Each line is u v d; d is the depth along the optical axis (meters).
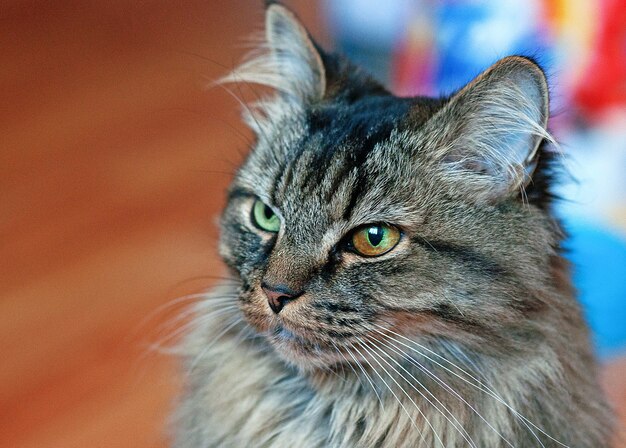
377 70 0.84
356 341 0.48
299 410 0.52
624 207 0.73
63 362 0.69
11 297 0.72
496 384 0.49
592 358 0.53
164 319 0.70
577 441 0.50
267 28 0.56
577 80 0.72
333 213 0.48
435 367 0.49
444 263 0.48
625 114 0.72
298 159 0.50
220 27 1.03
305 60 0.55
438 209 0.49
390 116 0.50
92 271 0.74
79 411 0.66
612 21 0.71
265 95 0.57
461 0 0.73
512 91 0.48
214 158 0.86
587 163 0.73
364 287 0.48
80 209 0.79
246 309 0.50
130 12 1.06
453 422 0.49
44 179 0.82
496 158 0.49
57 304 0.72
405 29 0.79
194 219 0.79
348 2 0.86
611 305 0.69
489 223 0.48
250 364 0.52
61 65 0.98
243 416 0.52
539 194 0.49
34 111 0.91
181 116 0.91
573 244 0.60
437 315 0.48
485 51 0.72
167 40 1.02
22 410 0.66
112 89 0.95
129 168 0.84
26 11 1.06
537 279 0.48
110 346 0.70
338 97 0.54
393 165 0.49
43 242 0.76
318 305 0.48
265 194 0.50
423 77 0.76
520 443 0.49
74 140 0.87
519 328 0.49
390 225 0.48
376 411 0.50
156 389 0.68
